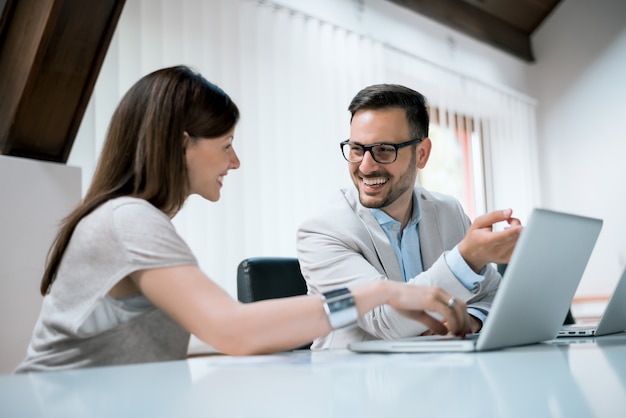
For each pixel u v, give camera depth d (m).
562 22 4.98
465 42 4.61
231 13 3.17
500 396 0.42
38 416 0.40
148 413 0.39
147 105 1.09
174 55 2.91
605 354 0.71
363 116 1.67
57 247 1.05
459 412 0.37
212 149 1.14
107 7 1.97
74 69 1.99
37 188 1.95
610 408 0.37
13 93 1.95
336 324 0.91
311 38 3.56
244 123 3.16
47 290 1.09
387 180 1.64
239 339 0.89
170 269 0.94
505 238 1.10
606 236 4.61
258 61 3.28
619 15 4.68
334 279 1.54
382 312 1.35
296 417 0.37
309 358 0.81
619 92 4.64
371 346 0.90
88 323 0.98
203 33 3.03
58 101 2.00
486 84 4.62
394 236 1.71
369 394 0.44
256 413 0.39
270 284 1.67
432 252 1.73
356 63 3.75
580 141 4.83
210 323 0.90
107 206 1.00
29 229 1.92
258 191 3.15
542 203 4.99
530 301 0.84
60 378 0.62
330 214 1.66
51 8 1.85
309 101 3.50
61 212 2.00
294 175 3.36
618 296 1.09
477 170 4.55
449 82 4.39
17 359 1.85
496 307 0.78
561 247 0.86
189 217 2.84
